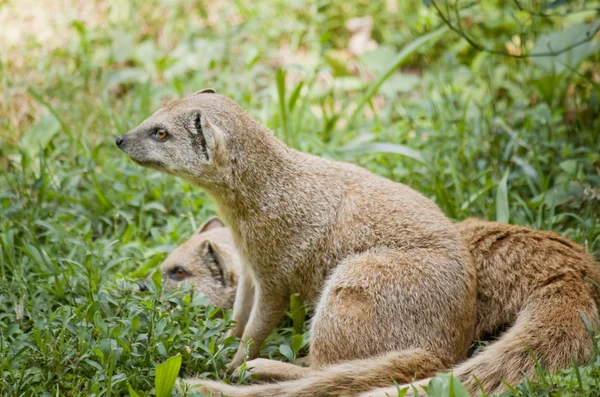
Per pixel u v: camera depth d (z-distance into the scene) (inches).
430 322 337.1
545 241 373.4
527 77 591.8
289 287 376.5
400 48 639.8
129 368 329.1
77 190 483.8
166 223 471.5
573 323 334.6
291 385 325.4
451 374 283.6
